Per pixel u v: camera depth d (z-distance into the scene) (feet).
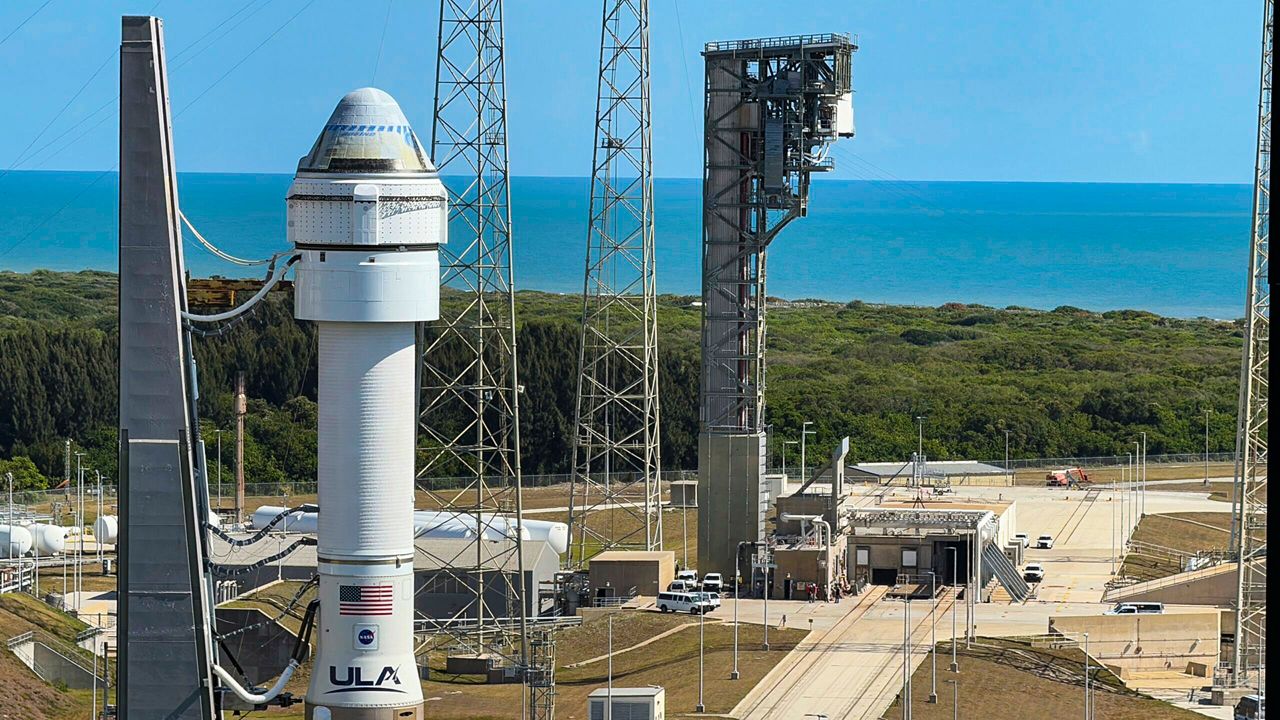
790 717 421.59
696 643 487.20
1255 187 449.06
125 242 333.01
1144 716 431.84
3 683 434.71
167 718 336.90
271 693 350.02
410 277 346.13
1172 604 552.00
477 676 460.96
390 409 347.15
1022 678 457.27
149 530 334.24
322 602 348.18
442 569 477.36
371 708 344.69
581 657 486.38
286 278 355.56
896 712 424.46
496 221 513.45
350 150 346.74
